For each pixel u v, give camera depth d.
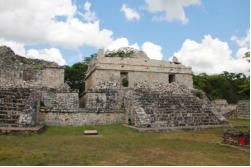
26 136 9.75
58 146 8.01
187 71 22.27
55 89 16.42
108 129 13.57
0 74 17.30
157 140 9.76
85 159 6.17
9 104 12.81
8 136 9.48
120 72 19.98
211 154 7.07
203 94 19.70
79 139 9.75
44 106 15.72
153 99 16.78
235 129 13.80
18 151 6.93
